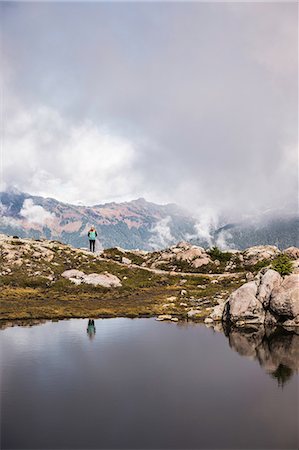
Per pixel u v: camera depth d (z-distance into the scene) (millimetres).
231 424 21891
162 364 31500
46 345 37000
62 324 46188
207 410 23562
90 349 35750
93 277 70750
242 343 38094
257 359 33031
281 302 45719
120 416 22812
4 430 21234
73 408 23812
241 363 31938
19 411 23453
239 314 46656
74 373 29453
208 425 21812
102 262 83812
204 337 40625
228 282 70500
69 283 68062
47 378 28562
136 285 70812
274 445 19734
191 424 21875
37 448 19516
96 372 29672
